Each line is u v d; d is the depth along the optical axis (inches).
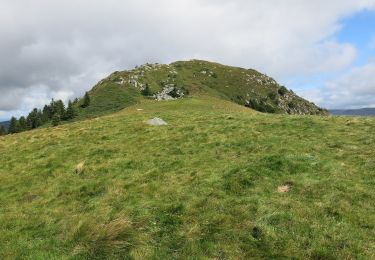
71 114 6378.0
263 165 741.3
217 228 520.4
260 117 1503.4
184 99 3604.8
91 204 685.3
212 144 1043.3
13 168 1047.6
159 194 684.7
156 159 952.3
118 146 1144.2
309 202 589.3
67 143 1273.4
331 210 556.4
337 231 499.2
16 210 708.7
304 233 496.1
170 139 1161.4
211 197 632.4
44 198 768.3
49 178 906.1
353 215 542.0
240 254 460.1
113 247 480.1
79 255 474.0
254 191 642.2
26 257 483.5
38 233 571.5
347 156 824.3
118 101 7391.7
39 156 1132.5
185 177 767.1
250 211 563.8
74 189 790.5
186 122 1515.7
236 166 775.1
